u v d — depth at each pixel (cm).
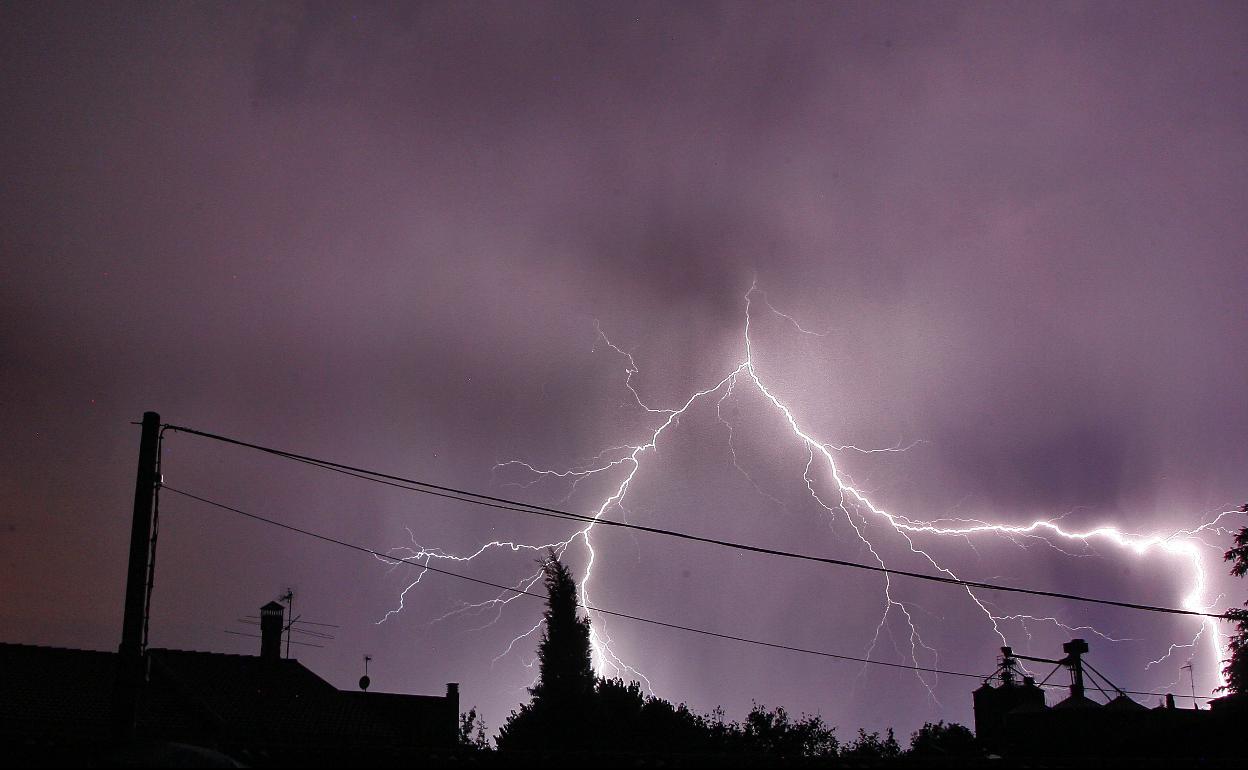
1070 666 2861
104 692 2492
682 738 2852
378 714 3384
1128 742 2284
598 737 2833
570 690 3017
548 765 1418
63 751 1309
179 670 2850
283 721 2739
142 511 1539
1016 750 2773
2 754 1298
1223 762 1506
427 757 1430
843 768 1459
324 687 3067
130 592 1490
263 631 3162
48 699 2388
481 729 3722
